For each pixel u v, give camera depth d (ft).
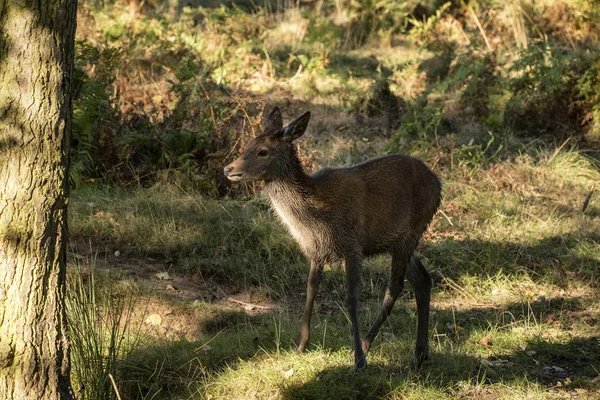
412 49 80.33
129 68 58.75
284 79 68.03
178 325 33.55
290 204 29.84
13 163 20.74
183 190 44.68
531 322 35.35
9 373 21.34
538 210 47.42
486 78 61.57
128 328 30.83
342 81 67.82
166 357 29.58
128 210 42.14
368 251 31.01
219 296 37.04
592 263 41.55
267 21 84.58
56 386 22.17
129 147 45.98
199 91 48.73
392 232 30.91
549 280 39.81
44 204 21.20
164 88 55.62
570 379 29.91
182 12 85.30
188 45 67.26
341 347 31.40
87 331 26.81
